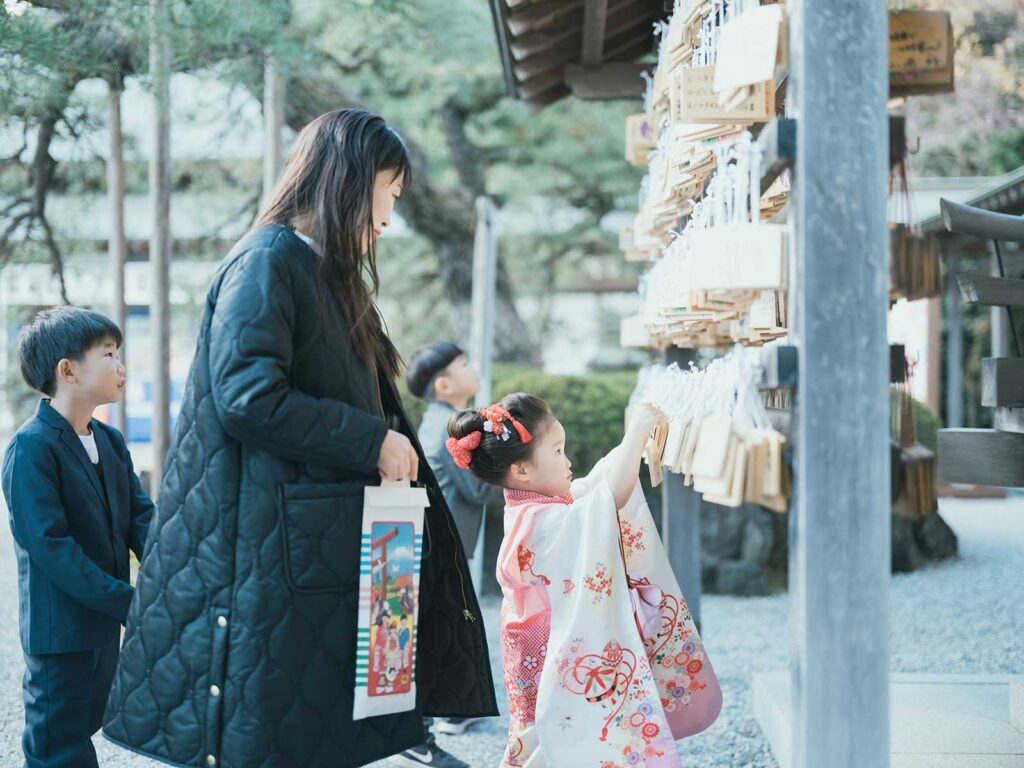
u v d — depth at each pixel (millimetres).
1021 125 9086
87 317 2080
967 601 5109
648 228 2701
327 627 1597
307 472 1606
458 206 8500
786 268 1479
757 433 1502
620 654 1750
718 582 5367
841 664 1421
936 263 1519
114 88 4488
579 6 3441
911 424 1609
